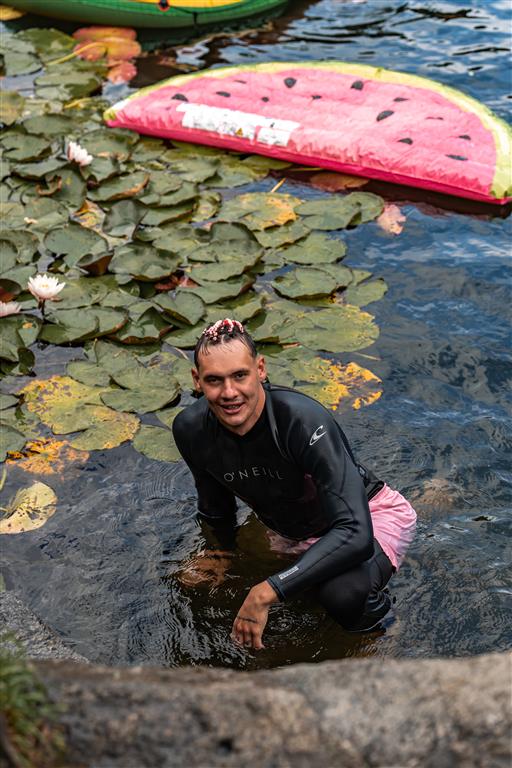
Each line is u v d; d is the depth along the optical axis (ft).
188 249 14.23
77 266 14.07
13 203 15.70
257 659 8.41
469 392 11.50
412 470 10.37
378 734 4.80
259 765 4.71
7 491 10.34
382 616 8.65
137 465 10.68
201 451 8.87
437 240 14.56
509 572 9.12
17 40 21.80
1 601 9.00
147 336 12.53
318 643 8.53
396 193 15.97
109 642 8.62
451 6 22.85
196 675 5.45
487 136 16.21
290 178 16.56
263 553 9.54
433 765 4.68
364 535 8.09
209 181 16.38
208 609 8.95
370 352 12.21
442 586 8.98
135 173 16.33
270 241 14.48
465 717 4.80
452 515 9.79
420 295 13.32
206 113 17.48
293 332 12.51
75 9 22.39
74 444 10.93
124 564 9.46
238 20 22.57
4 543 9.70
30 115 18.60
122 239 14.70
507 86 18.89
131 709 4.97
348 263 14.10
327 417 8.39
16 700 4.75
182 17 22.08
